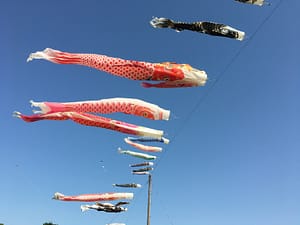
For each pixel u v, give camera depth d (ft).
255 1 23.38
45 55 27.02
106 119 32.53
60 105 30.81
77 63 27.81
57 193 47.34
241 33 25.17
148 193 58.23
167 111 31.30
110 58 27.35
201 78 27.53
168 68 27.27
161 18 24.97
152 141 45.91
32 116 30.96
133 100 30.86
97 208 56.18
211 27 24.99
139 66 27.12
